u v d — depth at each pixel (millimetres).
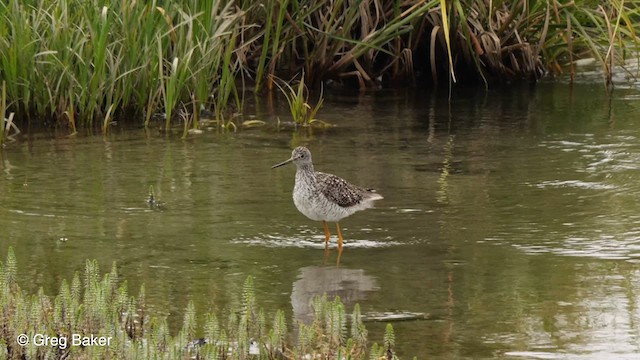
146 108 19750
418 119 19922
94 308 9984
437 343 10227
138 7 19062
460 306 11164
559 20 22344
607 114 20141
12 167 16453
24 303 10070
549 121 19641
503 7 22891
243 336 9578
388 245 13117
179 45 19281
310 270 12250
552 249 12867
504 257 12609
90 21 18812
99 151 17484
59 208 14438
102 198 14891
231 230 13625
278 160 17062
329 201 12914
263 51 21344
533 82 22969
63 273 12023
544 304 11172
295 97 19594
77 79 19062
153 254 12719
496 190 15359
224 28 19516
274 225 13867
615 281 11789
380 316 10906
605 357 9891
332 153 17516
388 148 17859
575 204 14633
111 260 12492
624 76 23391
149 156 17203
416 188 15484
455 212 14352
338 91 22219
